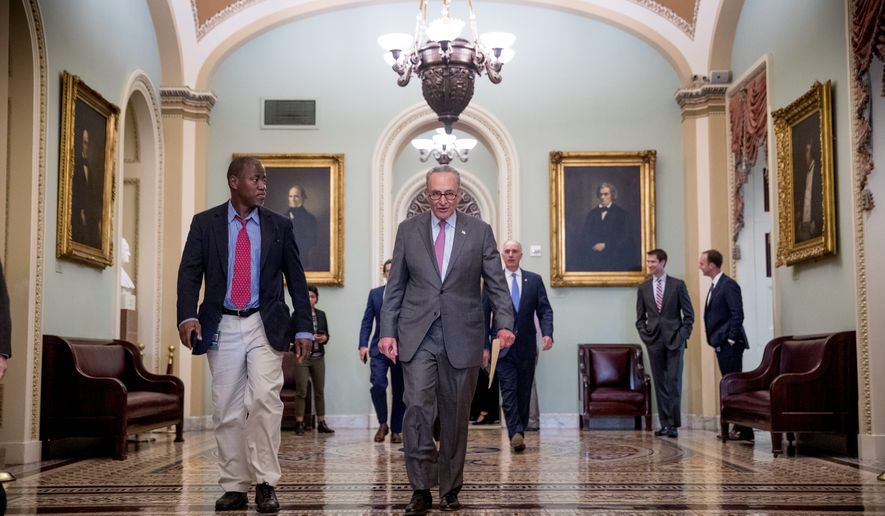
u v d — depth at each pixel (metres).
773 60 9.95
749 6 10.77
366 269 11.87
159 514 4.60
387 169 11.98
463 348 4.60
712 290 9.58
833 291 8.45
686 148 11.73
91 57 9.04
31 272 7.57
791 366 8.66
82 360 7.94
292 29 12.15
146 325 11.14
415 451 4.56
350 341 11.76
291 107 12.04
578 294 11.82
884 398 7.60
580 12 12.03
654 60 12.07
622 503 4.94
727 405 9.01
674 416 9.80
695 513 4.61
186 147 11.61
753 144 10.55
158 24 11.20
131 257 11.22
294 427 11.52
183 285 4.62
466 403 4.67
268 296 4.64
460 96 8.93
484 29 12.16
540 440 9.35
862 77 7.71
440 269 4.69
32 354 7.52
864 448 7.56
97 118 9.08
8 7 7.58
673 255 11.83
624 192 11.85
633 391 11.05
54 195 8.09
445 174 4.70
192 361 11.32
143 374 9.16
